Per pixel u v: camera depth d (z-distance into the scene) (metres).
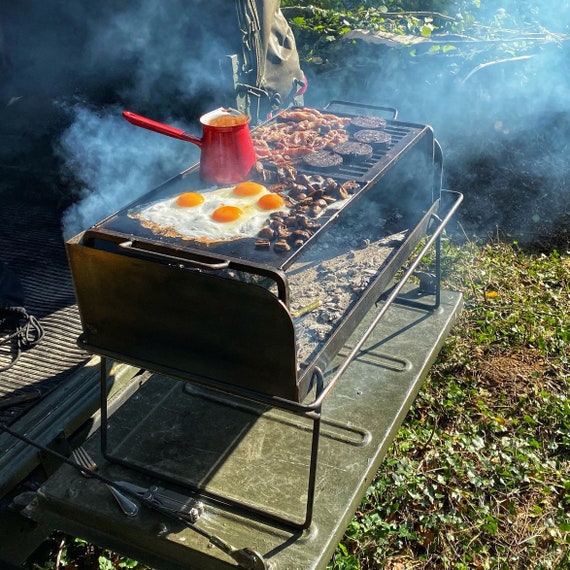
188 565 0.96
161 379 1.25
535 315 1.72
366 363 1.32
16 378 1.16
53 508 1.02
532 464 1.34
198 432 1.14
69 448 1.08
